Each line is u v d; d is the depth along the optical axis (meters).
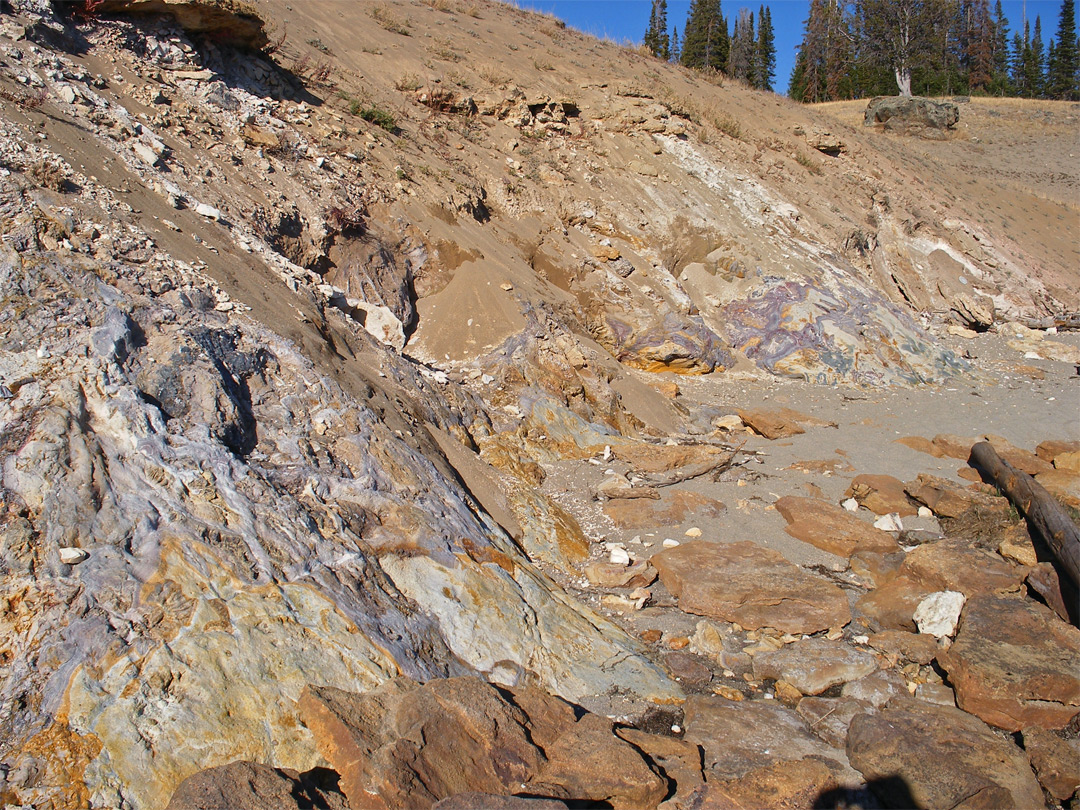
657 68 27.03
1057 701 5.25
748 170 20.38
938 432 12.05
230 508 5.07
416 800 3.71
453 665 5.21
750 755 4.90
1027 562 7.30
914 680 5.84
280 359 6.82
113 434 5.07
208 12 11.52
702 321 15.40
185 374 5.75
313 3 19.27
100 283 6.07
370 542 5.66
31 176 6.75
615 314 14.46
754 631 6.46
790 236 18.14
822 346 15.09
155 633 4.23
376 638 4.84
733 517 8.66
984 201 28.64
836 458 10.69
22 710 3.79
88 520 4.56
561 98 18.86
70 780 3.58
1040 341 18.61
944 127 38.16
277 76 13.30
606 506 8.70
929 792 4.44
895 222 22.77
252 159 10.80
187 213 8.26
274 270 8.61
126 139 8.77
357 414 6.76
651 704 5.50
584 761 4.28
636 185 17.88
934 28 48.12
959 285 21.62
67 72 9.00
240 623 4.46
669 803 4.25
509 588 6.00
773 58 56.69
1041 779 4.62
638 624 6.57
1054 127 40.53
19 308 5.47
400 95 16.55
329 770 3.95
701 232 17.22
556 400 10.77
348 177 12.33
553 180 16.69
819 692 5.68
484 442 9.23
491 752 4.19
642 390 12.30
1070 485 8.84
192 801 3.33
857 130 30.81
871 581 7.38
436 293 12.30
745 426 12.16
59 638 4.06
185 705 3.99
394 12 21.52
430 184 13.63
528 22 26.92
